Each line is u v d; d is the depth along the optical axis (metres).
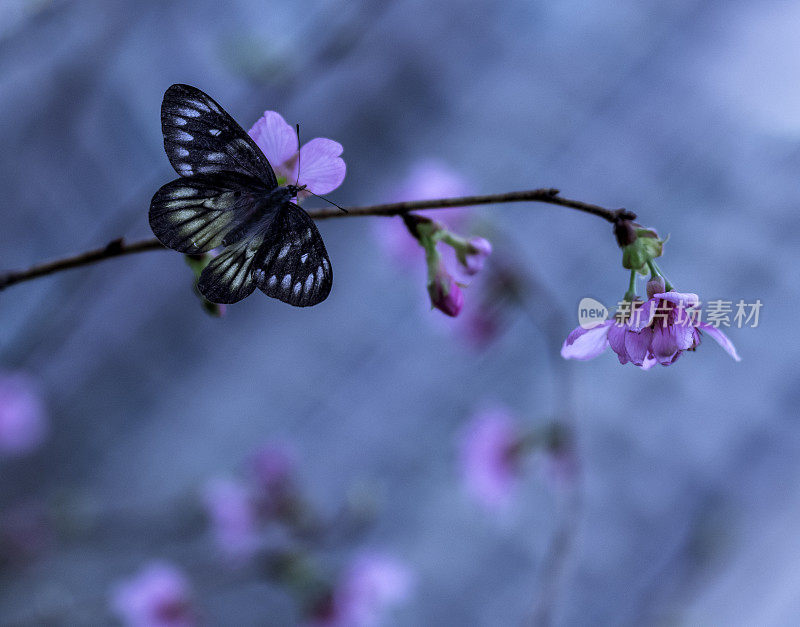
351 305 3.03
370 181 3.11
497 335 1.90
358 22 3.27
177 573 1.97
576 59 3.30
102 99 3.12
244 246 1.21
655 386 2.74
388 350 2.97
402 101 3.22
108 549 2.60
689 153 3.06
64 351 2.95
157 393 2.95
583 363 2.79
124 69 3.13
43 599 2.49
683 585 2.46
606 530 2.56
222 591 2.56
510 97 3.24
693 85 3.19
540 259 2.91
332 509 2.69
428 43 3.32
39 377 2.90
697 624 2.34
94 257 1.27
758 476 2.56
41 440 2.80
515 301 1.86
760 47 3.22
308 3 3.27
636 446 2.66
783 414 2.62
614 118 3.17
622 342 1.25
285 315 3.04
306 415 2.90
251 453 2.82
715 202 2.95
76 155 3.08
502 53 3.33
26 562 2.49
